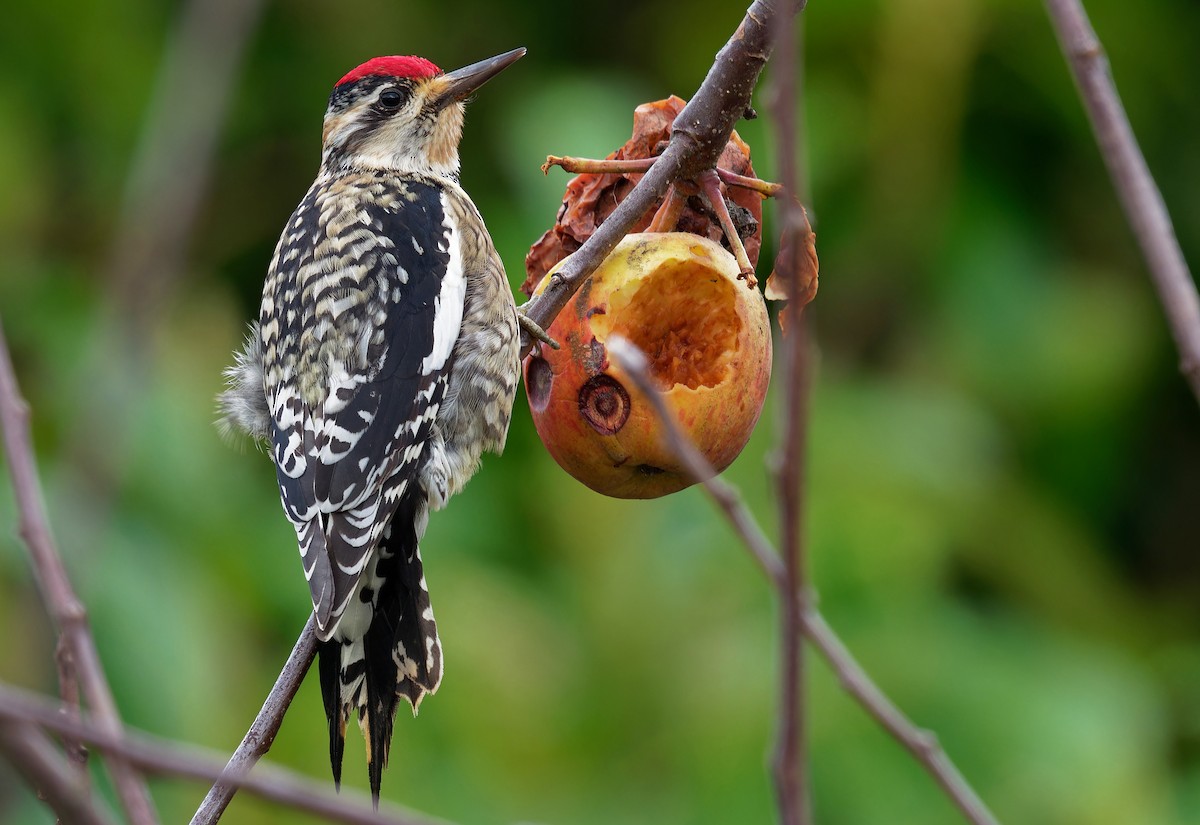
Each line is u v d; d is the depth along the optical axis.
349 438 7.44
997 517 11.09
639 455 6.55
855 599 10.42
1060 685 10.43
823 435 10.74
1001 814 10.07
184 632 9.45
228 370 8.42
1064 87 11.82
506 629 10.30
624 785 10.13
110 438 5.16
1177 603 12.24
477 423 7.89
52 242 11.13
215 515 9.92
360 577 6.97
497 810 10.02
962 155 11.98
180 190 5.28
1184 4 12.38
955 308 11.56
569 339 6.59
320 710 10.00
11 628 8.52
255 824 9.70
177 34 10.97
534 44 12.34
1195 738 11.17
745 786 9.99
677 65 12.02
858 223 11.72
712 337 6.64
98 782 9.05
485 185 11.95
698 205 6.96
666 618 10.29
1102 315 11.80
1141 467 12.46
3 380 4.99
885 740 10.09
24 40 11.22
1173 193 12.62
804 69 11.85
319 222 8.18
